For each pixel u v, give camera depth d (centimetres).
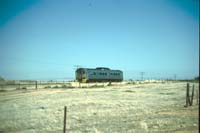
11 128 1705
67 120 1969
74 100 3350
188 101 2859
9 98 3616
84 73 7644
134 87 6275
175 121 1912
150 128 1695
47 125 1794
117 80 8712
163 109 2525
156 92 4753
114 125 1780
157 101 3266
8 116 2145
